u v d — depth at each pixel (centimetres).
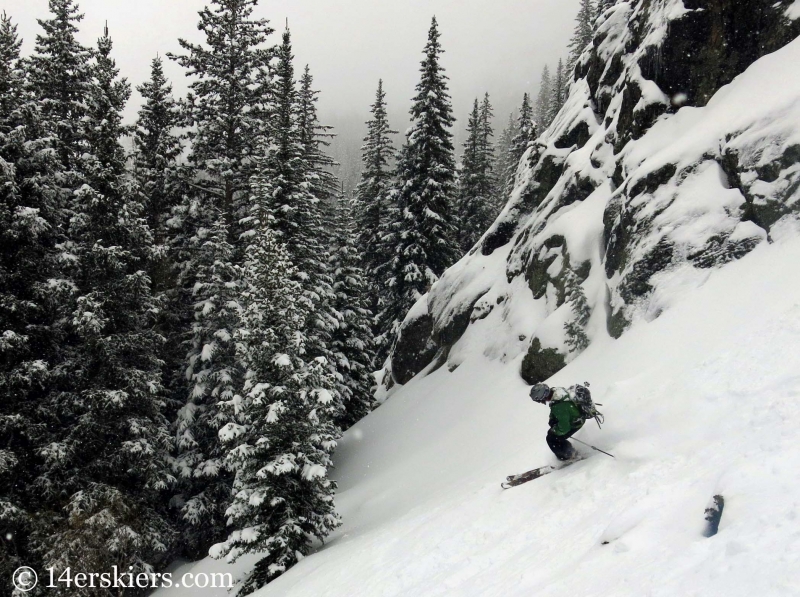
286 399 1442
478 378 1852
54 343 1711
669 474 573
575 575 461
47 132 1902
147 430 1691
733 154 1112
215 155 2389
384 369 3053
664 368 860
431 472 1463
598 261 1480
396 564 800
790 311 760
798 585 267
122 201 1766
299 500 1428
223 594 1578
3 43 2014
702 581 329
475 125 3881
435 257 2964
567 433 752
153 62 2414
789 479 379
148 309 1811
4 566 1440
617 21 2019
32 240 1595
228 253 2056
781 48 1192
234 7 2436
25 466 1555
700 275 1076
